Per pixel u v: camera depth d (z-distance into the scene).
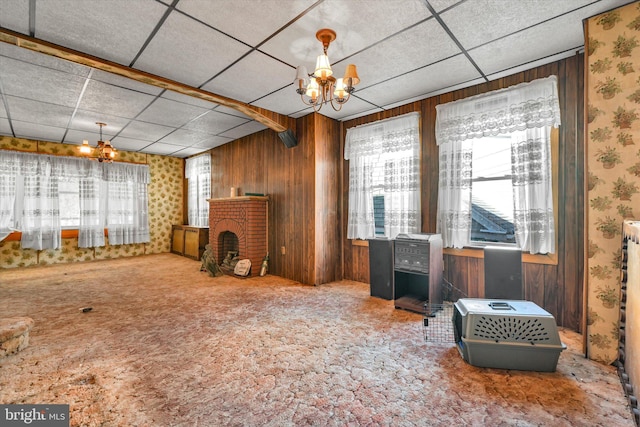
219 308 3.22
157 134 5.38
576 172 2.62
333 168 4.49
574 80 2.64
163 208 7.52
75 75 3.03
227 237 5.74
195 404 1.61
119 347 2.29
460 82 3.19
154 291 3.92
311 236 4.25
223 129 5.07
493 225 3.34
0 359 2.07
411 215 3.65
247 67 2.88
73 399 1.64
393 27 2.24
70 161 6.02
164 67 2.87
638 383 1.51
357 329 2.64
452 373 1.92
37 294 3.78
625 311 1.85
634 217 1.94
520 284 2.66
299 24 2.21
